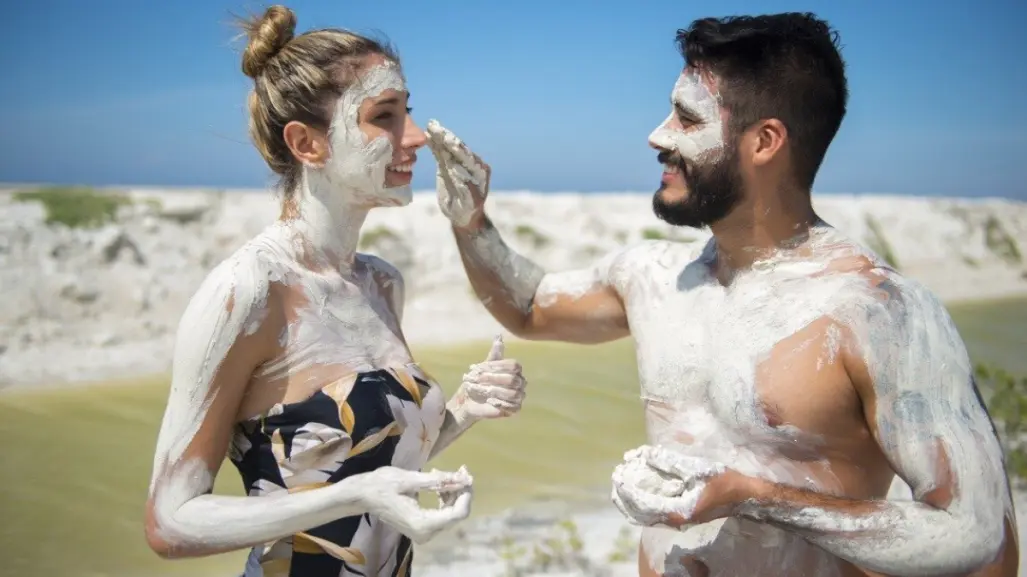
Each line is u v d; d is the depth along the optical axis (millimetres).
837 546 2016
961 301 14242
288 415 2133
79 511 5379
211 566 4805
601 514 5441
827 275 2240
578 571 4562
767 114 2229
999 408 6559
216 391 2061
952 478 1981
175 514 2006
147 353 8898
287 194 2301
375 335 2307
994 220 17672
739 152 2260
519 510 5469
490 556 4773
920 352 2064
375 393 2186
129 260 10367
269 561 2176
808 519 2020
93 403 7484
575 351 9727
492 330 10461
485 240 2906
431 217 12570
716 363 2281
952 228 17172
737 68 2236
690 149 2289
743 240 2342
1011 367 9242
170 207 11367
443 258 11820
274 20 2232
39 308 9328
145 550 4945
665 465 2006
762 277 2318
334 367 2188
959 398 2049
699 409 2322
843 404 2141
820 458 2182
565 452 6562
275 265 2152
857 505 2023
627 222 13906
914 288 2162
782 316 2225
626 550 4840
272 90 2223
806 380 2148
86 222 10586
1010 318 12664
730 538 2254
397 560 2303
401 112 2273
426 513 1892
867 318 2113
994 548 1951
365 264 2445
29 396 7590
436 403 2352
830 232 2330
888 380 2064
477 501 5582
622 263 2717
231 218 11570
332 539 2158
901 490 3412
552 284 2930
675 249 2625
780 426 2174
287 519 1977
